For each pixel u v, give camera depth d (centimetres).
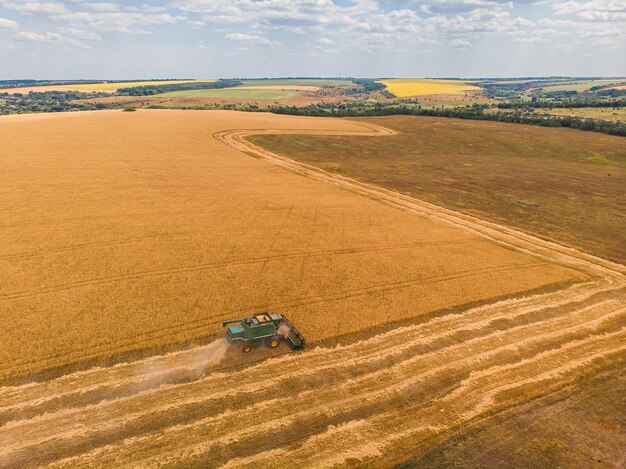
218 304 2566
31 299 2461
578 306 2938
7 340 2109
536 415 1905
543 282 3234
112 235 3397
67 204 4025
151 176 5234
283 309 2588
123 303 2489
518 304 2891
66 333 2191
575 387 2111
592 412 1950
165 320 2366
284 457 1611
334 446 1673
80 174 5059
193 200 4453
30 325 2233
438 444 1712
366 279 3048
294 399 1900
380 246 3666
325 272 3097
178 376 1983
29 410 1736
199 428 1712
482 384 2086
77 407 1767
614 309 2934
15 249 3047
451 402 1950
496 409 1920
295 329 2388
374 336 2406
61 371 1950
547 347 2436
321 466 1583
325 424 1777
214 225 3797
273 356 2181
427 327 2536
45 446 1584
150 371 1998
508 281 3203
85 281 2692
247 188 5106
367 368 2141
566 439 1783
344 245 3616
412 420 1831
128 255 3081
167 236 3466
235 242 3466
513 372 2194
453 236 4116
